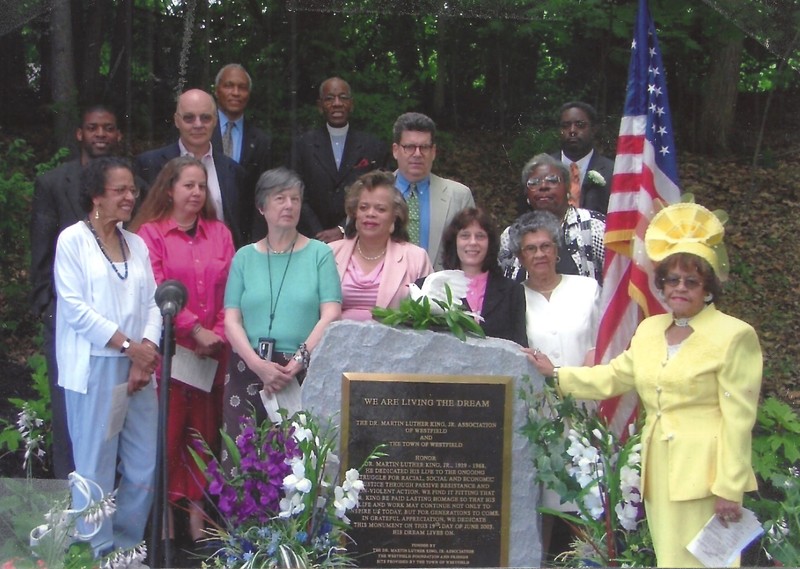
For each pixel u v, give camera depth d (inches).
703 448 183.2
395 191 234.4
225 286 235.3
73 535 204.2
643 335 192.9
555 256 224.7
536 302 224.7
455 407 198.8
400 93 443.2
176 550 223.6
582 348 222.1
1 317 315.9
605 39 416.5
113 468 219.6
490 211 414.6
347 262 233.1
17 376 300.4
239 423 217.6
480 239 219.6
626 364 194.7
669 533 185.0
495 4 347.3
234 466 197.5
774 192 448.8
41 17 379.2
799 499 211.8
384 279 229.3
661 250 189.6
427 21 444.1
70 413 217.3
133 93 399.5
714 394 184.9
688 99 478.0
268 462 189.3
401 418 198.7
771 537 206.4
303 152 292.8
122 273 218.2
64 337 217.0
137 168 264.2
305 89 431.8
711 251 187.0
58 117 381.1
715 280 188.1
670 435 184.9
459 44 446.0
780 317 370.6
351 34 442.0
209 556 205.0
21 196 315.3
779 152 470.6
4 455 249.9
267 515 190.9
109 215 216.4
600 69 425.7
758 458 240.7
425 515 198.7
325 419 198.8
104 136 257.8
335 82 294.2
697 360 184.2
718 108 472.7
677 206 191.2
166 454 179.3
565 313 222.8
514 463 199.0
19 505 207.3
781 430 251.3
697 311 188.7
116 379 215.9
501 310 217.9
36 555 197.5
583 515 193.2
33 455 247.0
